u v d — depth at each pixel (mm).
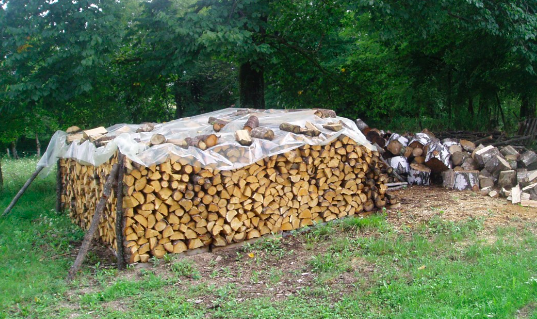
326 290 5078
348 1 11328
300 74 14852
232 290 5234
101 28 10016
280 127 7434
